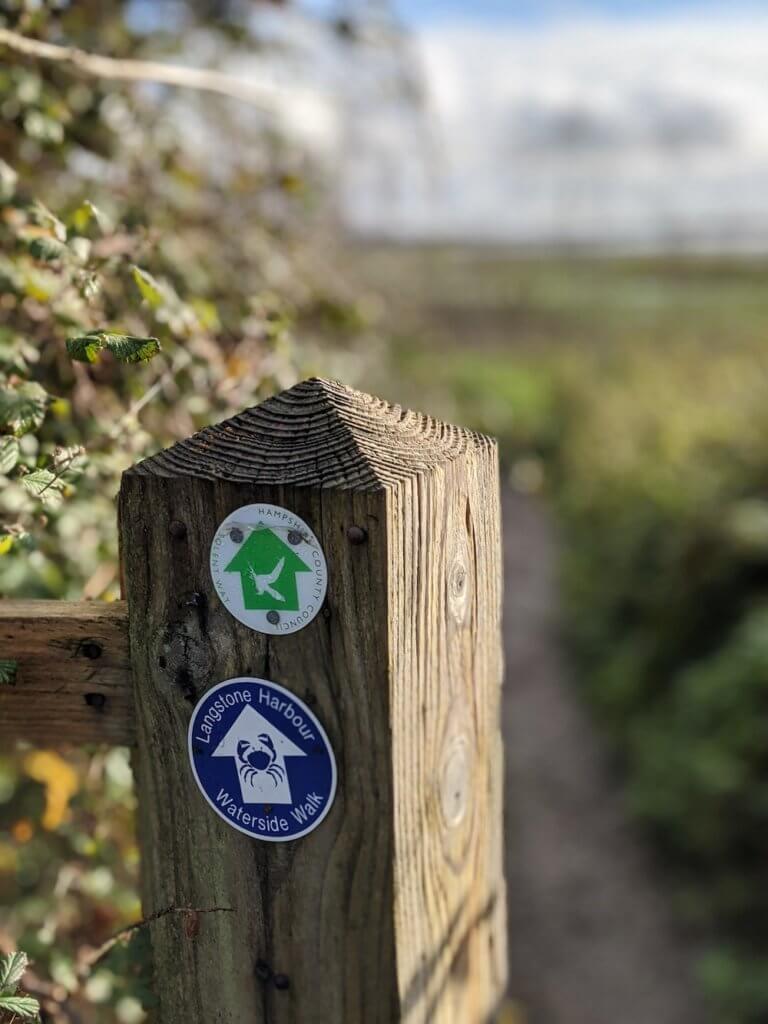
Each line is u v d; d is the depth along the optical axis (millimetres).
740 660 4742
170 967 1140
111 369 1607
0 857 1831
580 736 5891
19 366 1441
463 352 12047
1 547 1211
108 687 1124
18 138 1914
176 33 2432
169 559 1004
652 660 5629
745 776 4246
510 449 11992
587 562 7844
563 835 4910
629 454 8711
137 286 1556
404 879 1048
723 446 6559
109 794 1727
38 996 1397
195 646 1020
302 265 2723
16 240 1589
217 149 2520
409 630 990
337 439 967
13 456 1203
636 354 13281
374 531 927
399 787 1015
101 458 1458
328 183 3082
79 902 1753
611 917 4254
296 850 1053
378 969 1058
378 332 4160
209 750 1051
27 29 1754
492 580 1181
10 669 1085
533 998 3785
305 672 992
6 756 1785
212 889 1095
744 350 10609
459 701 1123
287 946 1084
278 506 949
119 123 2137
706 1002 3684
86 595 1640
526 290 13953
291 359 1917
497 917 1326
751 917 3979
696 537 5496
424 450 1012
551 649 7289
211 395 1680
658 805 4633
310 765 1017
